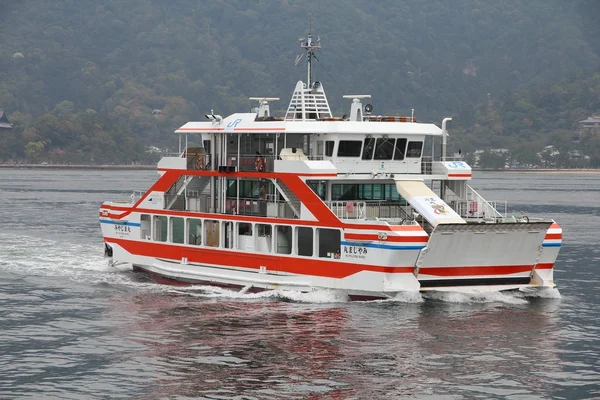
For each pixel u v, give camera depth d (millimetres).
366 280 50062
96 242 86812
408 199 51656
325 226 51594
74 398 39062
